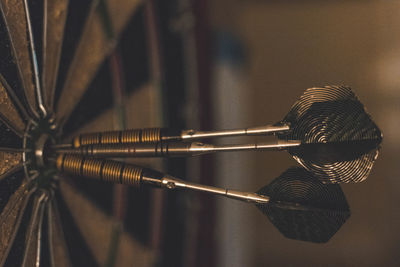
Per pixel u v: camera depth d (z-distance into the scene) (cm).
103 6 43
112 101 44
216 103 50
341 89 35
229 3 51
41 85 38
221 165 50
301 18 51
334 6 51
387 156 51
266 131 35
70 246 41
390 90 50
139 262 46
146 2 46
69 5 40
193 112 48
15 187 36
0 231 36
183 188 36
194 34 48
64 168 37
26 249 37
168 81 47
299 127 35
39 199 38
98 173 37
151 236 47
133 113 45
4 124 36
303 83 51
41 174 38
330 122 35
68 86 40
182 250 49
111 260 44
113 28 44
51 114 39
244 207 52
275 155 51
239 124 50
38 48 38
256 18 52
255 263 51
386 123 50
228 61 51
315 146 35
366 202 51
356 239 50
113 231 44
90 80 42
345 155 35
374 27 51
